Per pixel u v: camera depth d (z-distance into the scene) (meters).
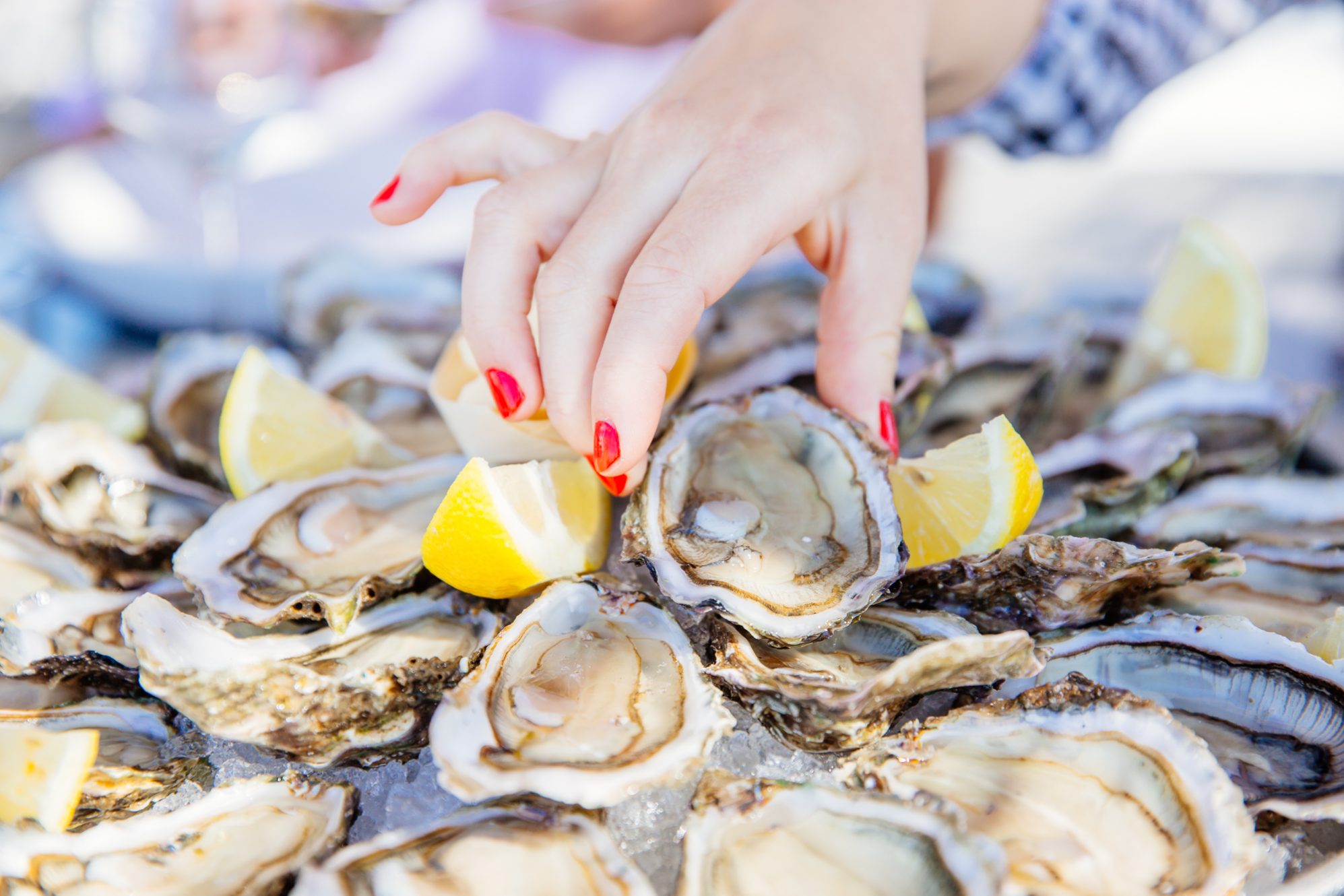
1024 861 0.43
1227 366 0.65
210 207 0.75
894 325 0.54
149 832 0.44
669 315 0.48
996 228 0.84
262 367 0.56
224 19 0.76
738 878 0.42
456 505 0.47
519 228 0.54
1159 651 0.49
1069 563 0.48
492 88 1.21
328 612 0.47
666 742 0.44
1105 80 0.90
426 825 0.44
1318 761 0.46
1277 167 0.97
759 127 0.53
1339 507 0.55
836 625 0.47
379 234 0.81
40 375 0.60
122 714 0.48
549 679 0.47
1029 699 0.46
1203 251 0.67
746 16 0.58
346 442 0.57
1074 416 0.63
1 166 0.88
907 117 0.56
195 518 0.56
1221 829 0.43
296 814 0.45
